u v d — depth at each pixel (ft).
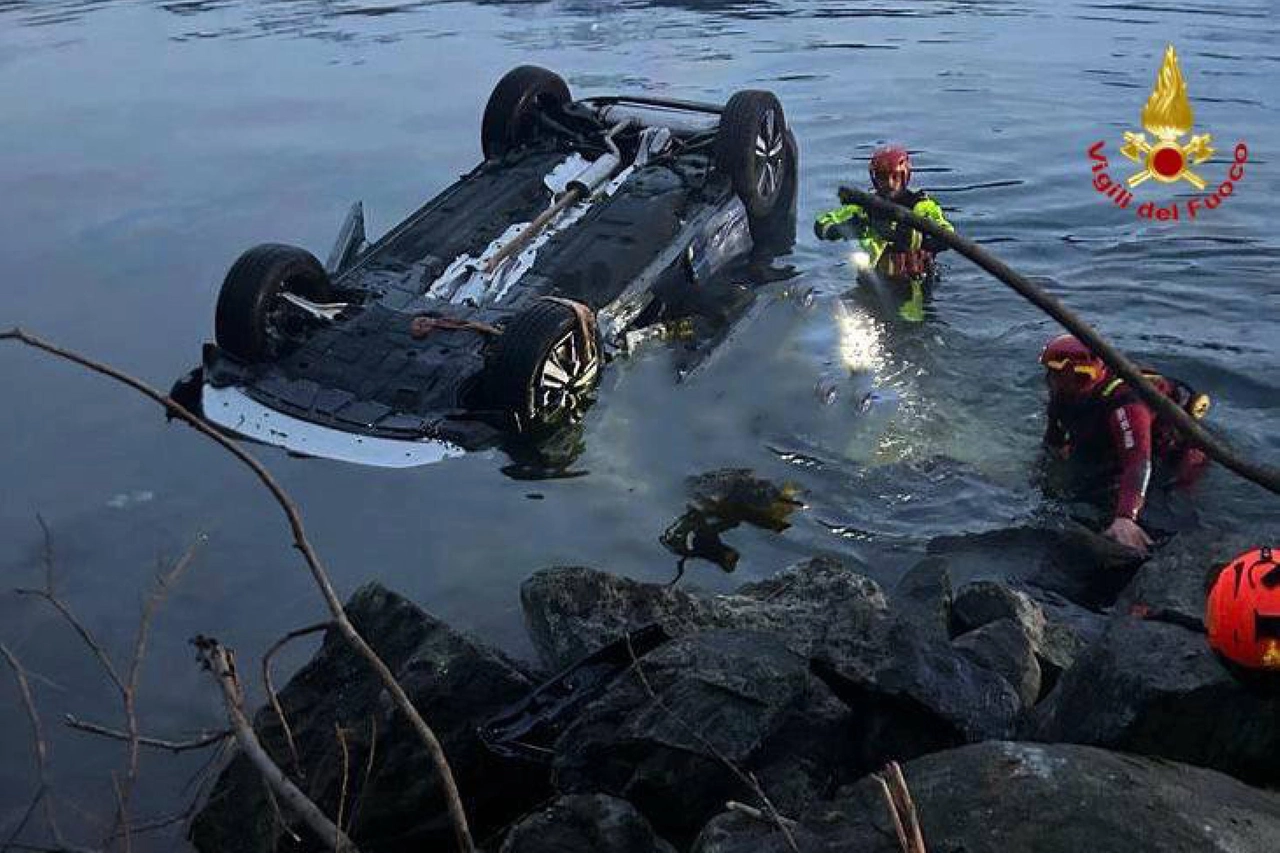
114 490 21.03
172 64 51.19
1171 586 15.20
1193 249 29.96
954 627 16.60
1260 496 19.31
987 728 13.34
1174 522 18.78
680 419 22.93
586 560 18.78
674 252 27.25
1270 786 12.05
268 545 19.31
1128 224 31.78
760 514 19.84
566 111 31.45
